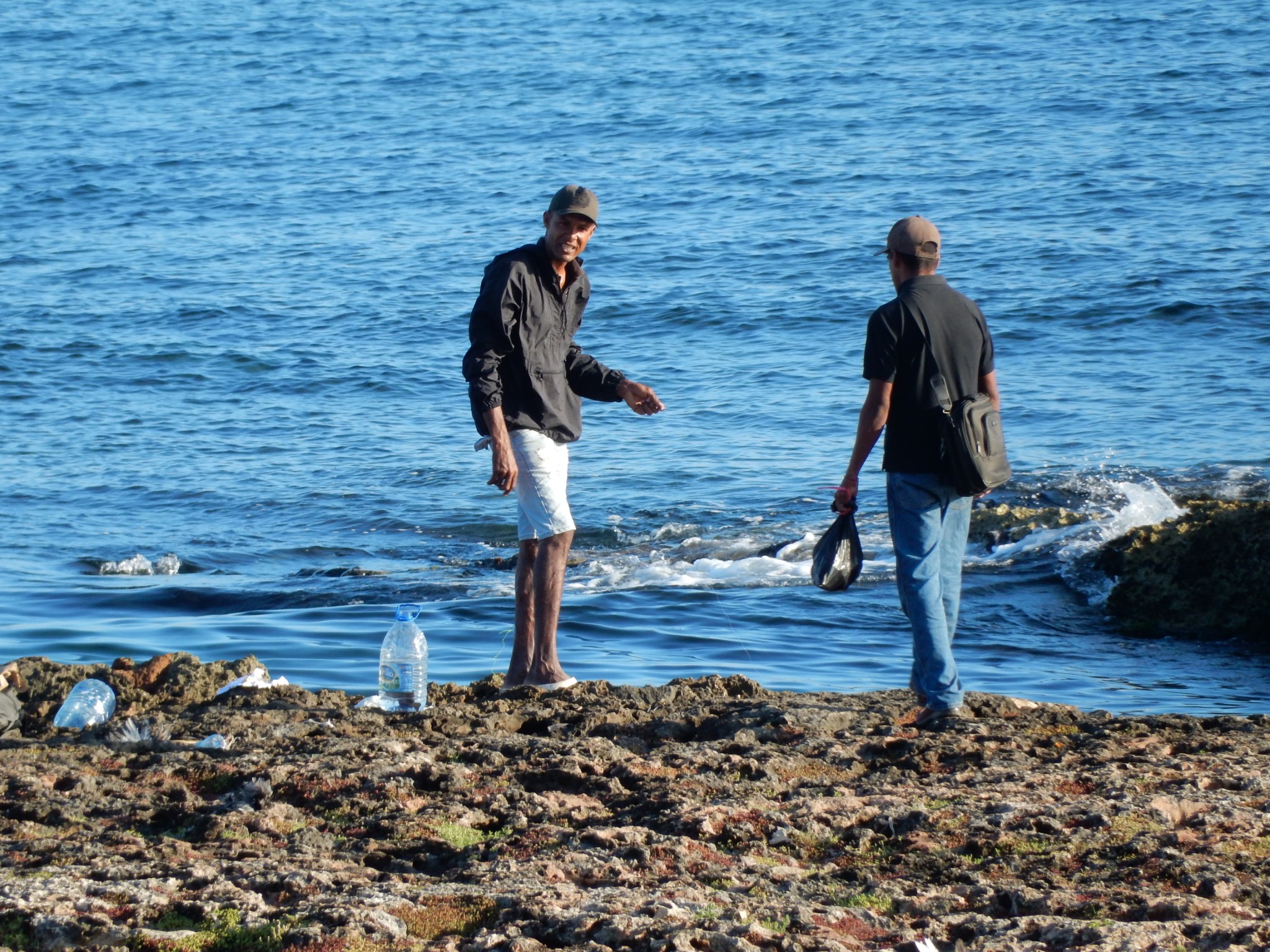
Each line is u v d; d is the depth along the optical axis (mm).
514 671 26266
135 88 198875
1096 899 14281
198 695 25688
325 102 185500
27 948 12820
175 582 47094
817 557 22672
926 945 12695
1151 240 102000
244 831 16781
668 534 52656
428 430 70312
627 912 13531
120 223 129000
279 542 53188
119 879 14594
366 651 37438
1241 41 176250
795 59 189500
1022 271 96188
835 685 34781
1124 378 73250
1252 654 40281
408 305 97938
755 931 12938
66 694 25062
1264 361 75000
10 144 164250
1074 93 157000
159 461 64938
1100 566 46719
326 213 129875
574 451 65000
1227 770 19219
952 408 21672
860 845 16281
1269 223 104500
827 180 129500
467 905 13820
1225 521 44656
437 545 52781
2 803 17641
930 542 22344
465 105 177875
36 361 84875
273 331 91750
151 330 92312
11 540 52906
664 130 156375
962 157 133750
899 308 21703
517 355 24641
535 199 131250
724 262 105125
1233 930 13109
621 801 18062
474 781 18922
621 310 94000
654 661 37250
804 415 70125
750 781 19016
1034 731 22125
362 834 16781
